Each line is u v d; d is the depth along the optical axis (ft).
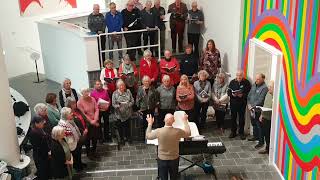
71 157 20.61
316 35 17.49
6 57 37.11
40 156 20.88
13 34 37.06
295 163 20.43
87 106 24.54
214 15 31.14
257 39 24.80
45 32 36.17
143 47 31.60
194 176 22.62
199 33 33.22
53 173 20.38
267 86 24.13
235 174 22.76
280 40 21.63
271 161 23.76
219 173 22.91
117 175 23.04
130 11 31.22
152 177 22.71
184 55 31.30
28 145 26.18
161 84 27.20
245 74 27.27
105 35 31.30
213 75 28.71
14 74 38.19
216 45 31.55
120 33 30.66
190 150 21.07
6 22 36.37
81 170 23.62
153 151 25.86
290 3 20.12
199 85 26.86
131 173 23.22
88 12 39.11
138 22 31.73
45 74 38.29
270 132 23.59
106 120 26.43
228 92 26.43
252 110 25.04
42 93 33.94
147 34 32.68
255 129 26.13
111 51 31.65
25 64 38.73
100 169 23.76
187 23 33.32
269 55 23.22
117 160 24.80
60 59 35.09
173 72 28.02
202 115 27.76
